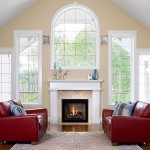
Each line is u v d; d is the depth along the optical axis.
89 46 8.84
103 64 8.61
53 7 8.64
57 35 8.84
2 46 8.60
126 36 8.76
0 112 5.62
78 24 8.87
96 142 5.80
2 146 5.50
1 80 8.77
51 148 5.29
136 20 8.61
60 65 8.80
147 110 5.62
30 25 8.62
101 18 8.63
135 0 7.24
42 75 8.59
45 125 6.61
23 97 8.78
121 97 8.80
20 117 5.58
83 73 8.61
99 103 8.49
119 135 5.53
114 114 6.42
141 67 8.82
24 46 8.81
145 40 8.62
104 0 8.63
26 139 5.57
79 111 8.77
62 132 6.90
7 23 8.56
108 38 8.60
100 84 8.56
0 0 6.73
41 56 8.60
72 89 8.47
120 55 8.83
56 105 8.48
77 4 8.66
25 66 8.84
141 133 5.57
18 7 7.92
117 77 8.83
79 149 5.23
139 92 8.82
